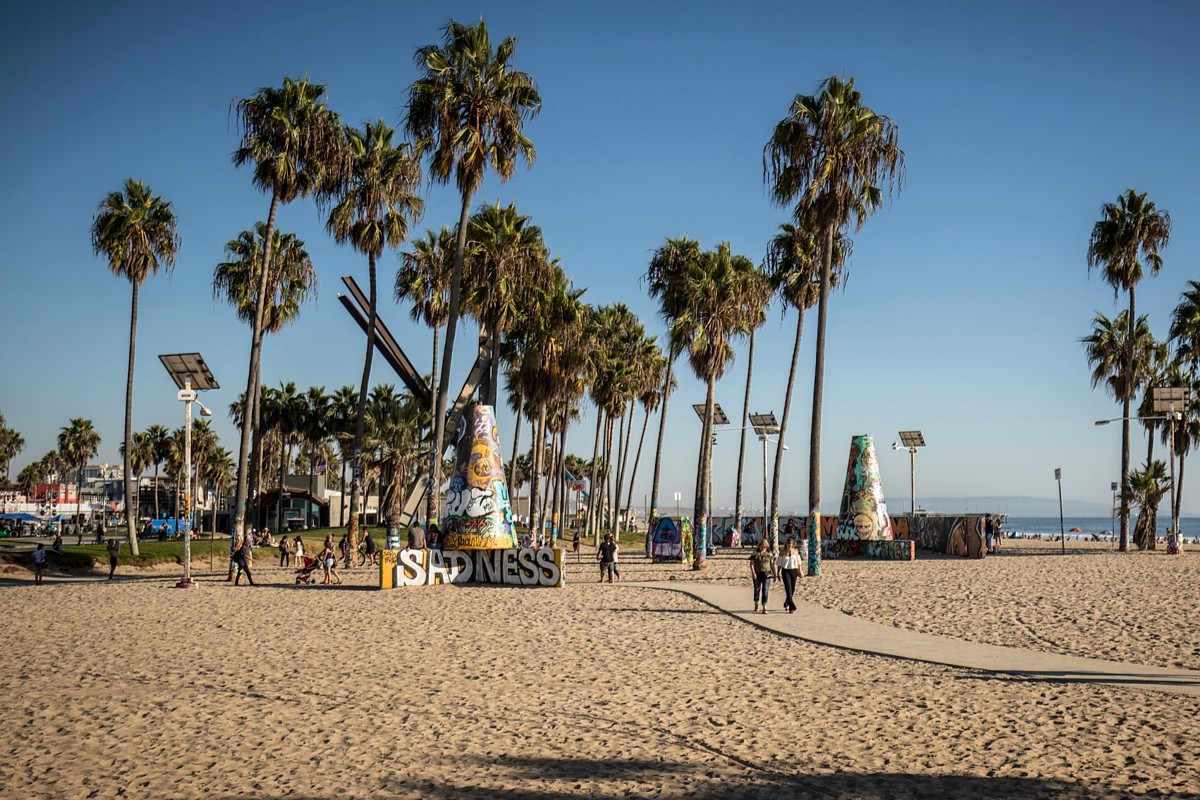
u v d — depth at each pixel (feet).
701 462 128.88
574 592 86.28
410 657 48.52
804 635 55.52
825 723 33.27
